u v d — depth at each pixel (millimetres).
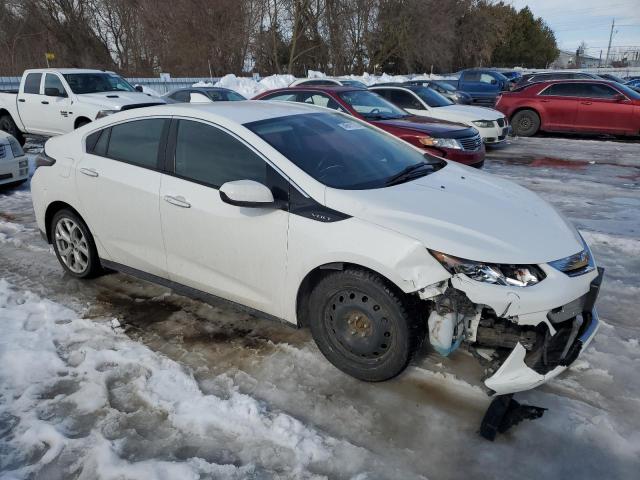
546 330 2621
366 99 8789
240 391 2967
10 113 11883
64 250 4449
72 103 10828
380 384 3018
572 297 2650
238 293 3375
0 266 4754
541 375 2561
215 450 2525
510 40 56656
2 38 28000
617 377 3051
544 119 13172
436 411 2797
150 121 3758
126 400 2879
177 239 3543
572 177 8445
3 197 7250
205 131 3467
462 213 2906
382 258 2676
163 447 2545
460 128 8023
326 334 3070
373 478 2365
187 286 3686
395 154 3797
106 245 4062
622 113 12227
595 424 2672
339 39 33969
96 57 31734
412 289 2633
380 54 37281
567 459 2461
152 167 3678
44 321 3721
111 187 3840
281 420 2705
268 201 2971
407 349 2775
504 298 2527
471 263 2582
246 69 31844
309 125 3695
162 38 30578
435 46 37781
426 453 2512
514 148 11625
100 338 3510
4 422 2715
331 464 2443
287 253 3031
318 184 3018
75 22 30547
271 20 30672
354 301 2896
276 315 3258
